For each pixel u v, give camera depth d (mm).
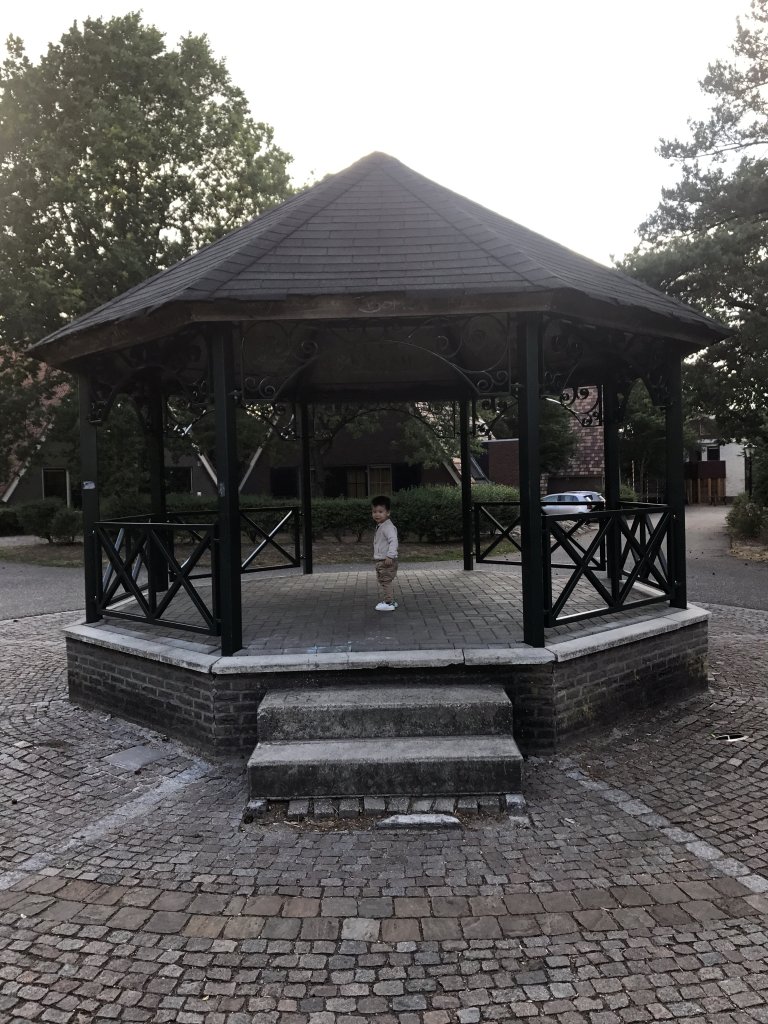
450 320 5129
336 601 6723
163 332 4777
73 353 5488
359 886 3201
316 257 4758
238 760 4645
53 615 10281
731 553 16297
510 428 31109
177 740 4984
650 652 5340
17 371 17641
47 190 16266
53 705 5926
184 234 17891
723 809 3895
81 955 2773
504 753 3939
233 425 4766
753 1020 2381
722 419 16391
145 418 7309
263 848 3551
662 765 4477
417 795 3920
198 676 4762
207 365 5055
